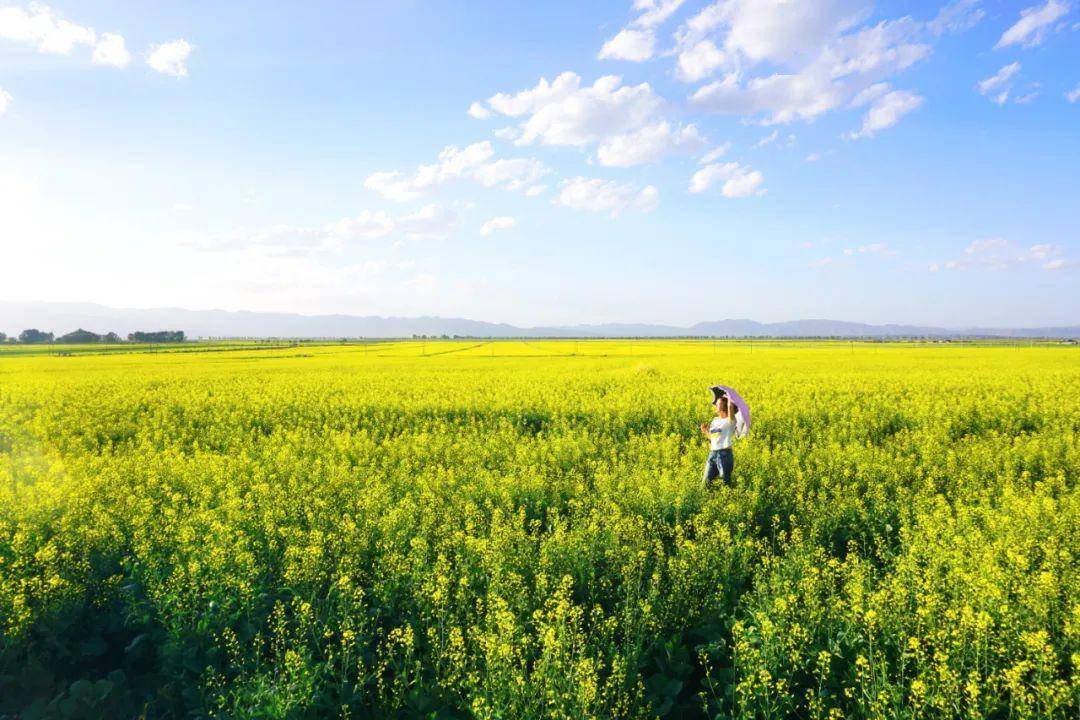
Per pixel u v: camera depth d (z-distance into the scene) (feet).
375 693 19.03
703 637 22.26
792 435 56.24
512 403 74.13
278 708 16.46
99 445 58.75
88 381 112.06
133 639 21.44
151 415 72.43
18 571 23.49
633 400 75.36
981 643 18.16
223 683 19.10
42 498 31.99
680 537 28.96
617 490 36.76
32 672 19.71
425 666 19.81
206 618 20.65
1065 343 432.66
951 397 77.92
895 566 25.43
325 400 81.97
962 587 21.70
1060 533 27.96
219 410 74.28
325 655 19.99
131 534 29.27
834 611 20.38
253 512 31.14
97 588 23.68
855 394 83.97
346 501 34.81
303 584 23.48
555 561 25.99
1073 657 16.53
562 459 46.57
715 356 218.59
